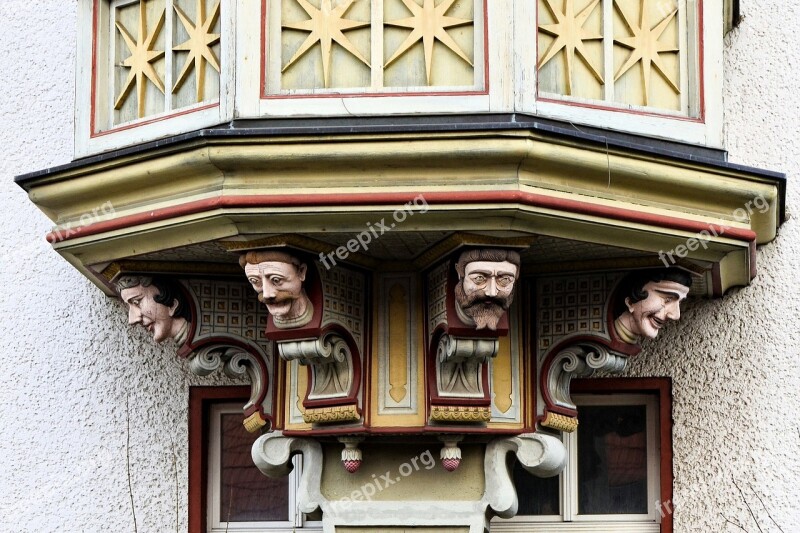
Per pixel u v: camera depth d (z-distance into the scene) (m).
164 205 9.50
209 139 9.14
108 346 11.46
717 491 10.72
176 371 11.32
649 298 9.94
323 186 9.18
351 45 9.42
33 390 11.48
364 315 10.15
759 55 11.34
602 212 9.27
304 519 11.09
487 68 9.28
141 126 9.92
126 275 10.19
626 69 9.68
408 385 10.10
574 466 10.97
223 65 9.46
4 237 11.79
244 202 9.16
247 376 10.68
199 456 11.18
